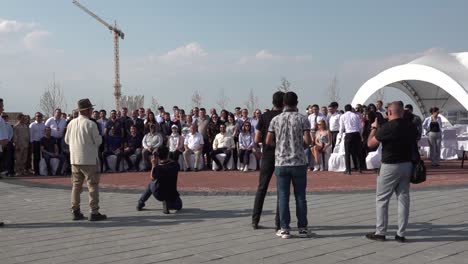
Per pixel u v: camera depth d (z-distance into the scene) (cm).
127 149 1598
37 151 1548
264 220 772
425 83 2642
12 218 817
